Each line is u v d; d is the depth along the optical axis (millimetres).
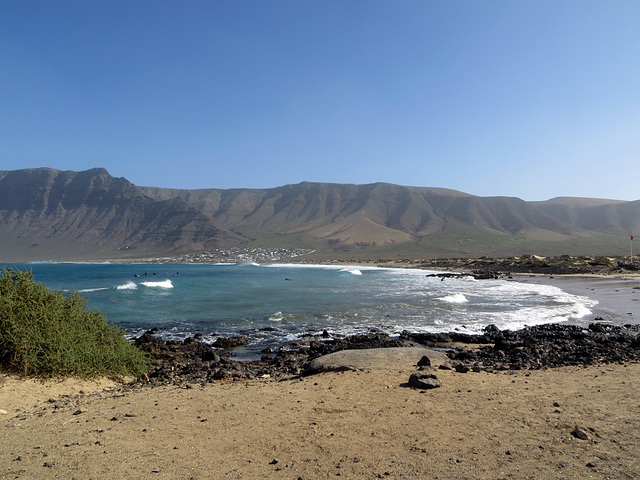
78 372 9086
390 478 4016
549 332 17703
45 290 10414
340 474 4133
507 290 38656
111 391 8594
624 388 7359
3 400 7121
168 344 16453
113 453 4812
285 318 23359
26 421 6199
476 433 5223
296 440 5172
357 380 8609
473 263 96875
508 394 7117
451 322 21453
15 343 8492
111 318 23828
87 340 9969
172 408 6887
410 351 11438
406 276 64875
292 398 7398
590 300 30078
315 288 42719
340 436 5258
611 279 52031
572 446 4691
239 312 25875
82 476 4156
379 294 36000
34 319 9297
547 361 11219
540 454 4500
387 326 20641
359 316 23828
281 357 14008
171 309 27281
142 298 33844
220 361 13492
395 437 5160
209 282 52219
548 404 6414
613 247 165250
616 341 14625
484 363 11258
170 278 64625
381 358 10719
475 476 4012
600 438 4914
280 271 88812
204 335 18906
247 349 16203
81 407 7062
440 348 15367
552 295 33812
